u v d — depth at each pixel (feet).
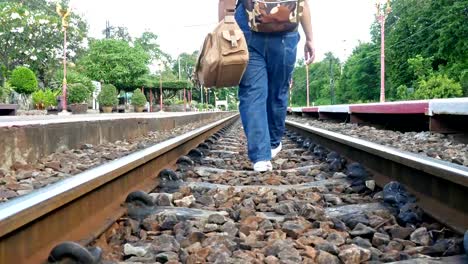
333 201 11.14
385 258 6.95
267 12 14.16
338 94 273.95
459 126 24.98
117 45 171.32
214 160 19.27
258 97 15.19
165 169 13.61
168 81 191.62
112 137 26.37
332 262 6.84
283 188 12.62
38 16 131.54
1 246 5.54
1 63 128.77
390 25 211.20
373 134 28.27
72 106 101.60
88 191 8.00
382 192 11.02
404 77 186.39
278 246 7.28
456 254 6.95
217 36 13.38
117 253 7.49
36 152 16.03
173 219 9.03
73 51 171.53
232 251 7.36
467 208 7.97
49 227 6.82
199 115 71.31
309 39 16.10
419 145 20.62
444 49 159.22
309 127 28.35
